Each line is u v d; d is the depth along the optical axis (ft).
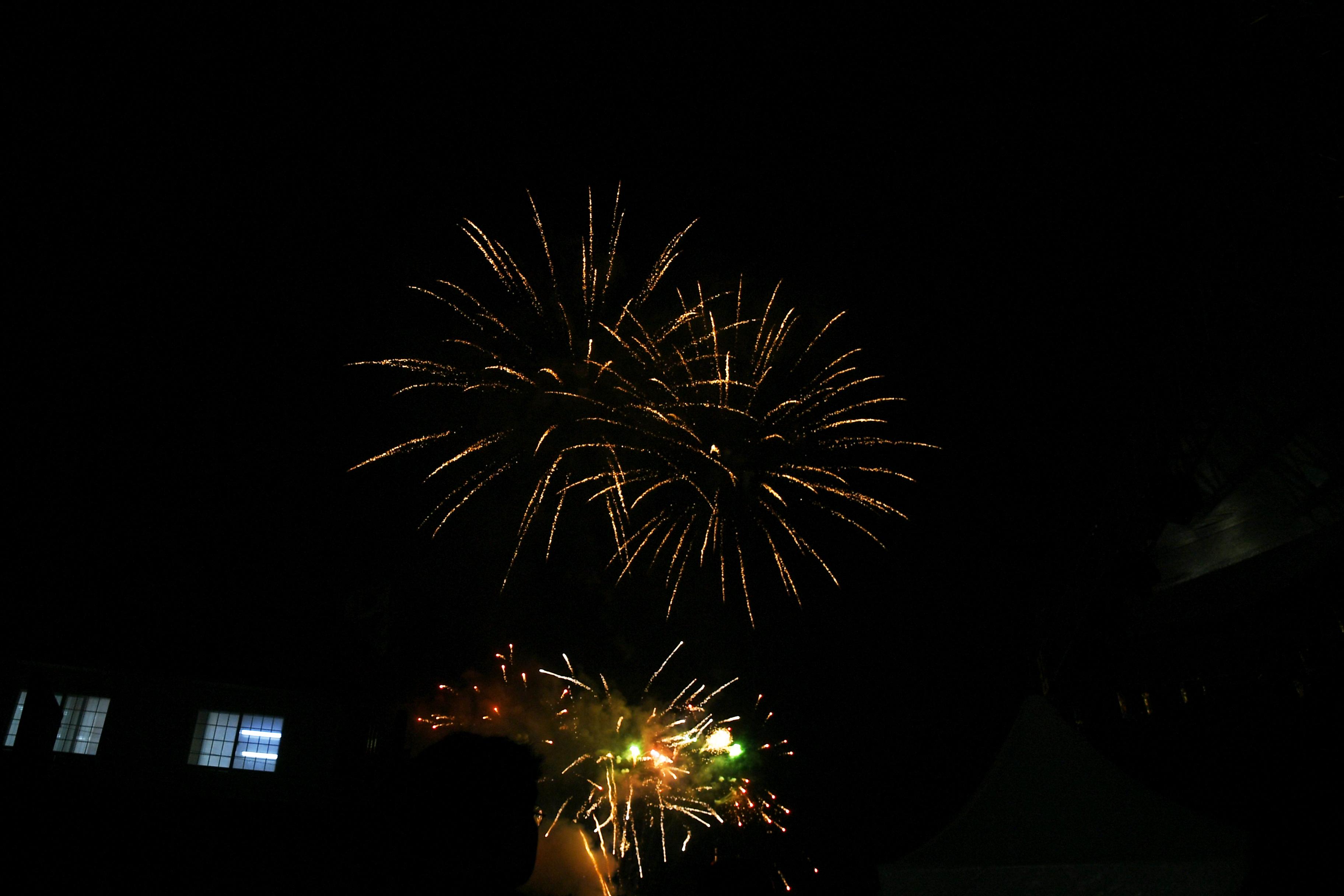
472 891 5.19
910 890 14.02
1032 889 13.20
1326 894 19.51
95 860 22.16
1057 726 15.44
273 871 22.39
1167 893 12.53
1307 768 20.83
